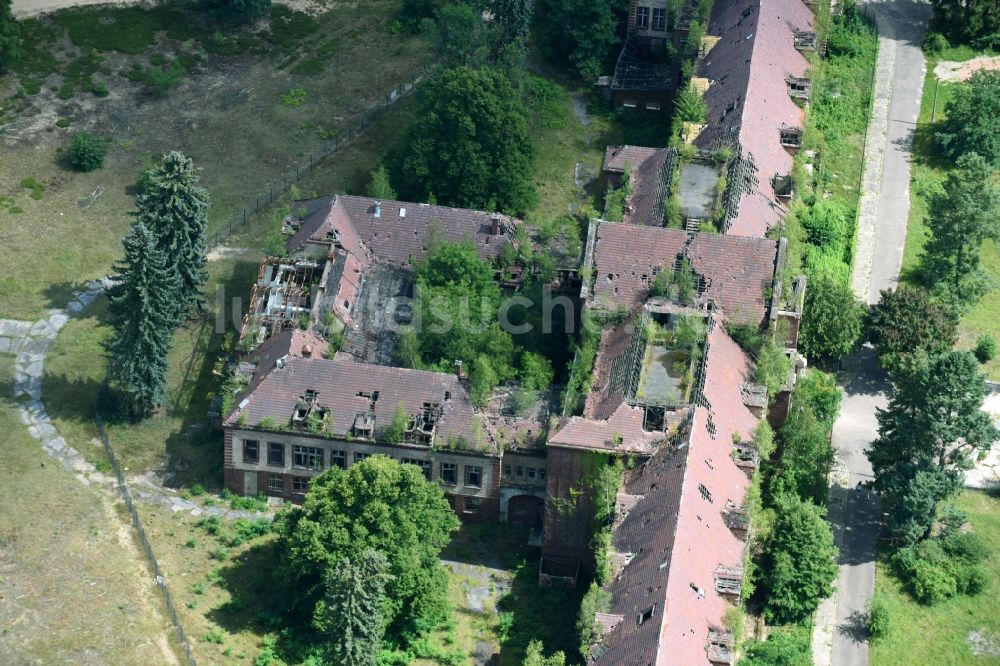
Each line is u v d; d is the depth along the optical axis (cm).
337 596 13738
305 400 15888
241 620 14812
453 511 15925
